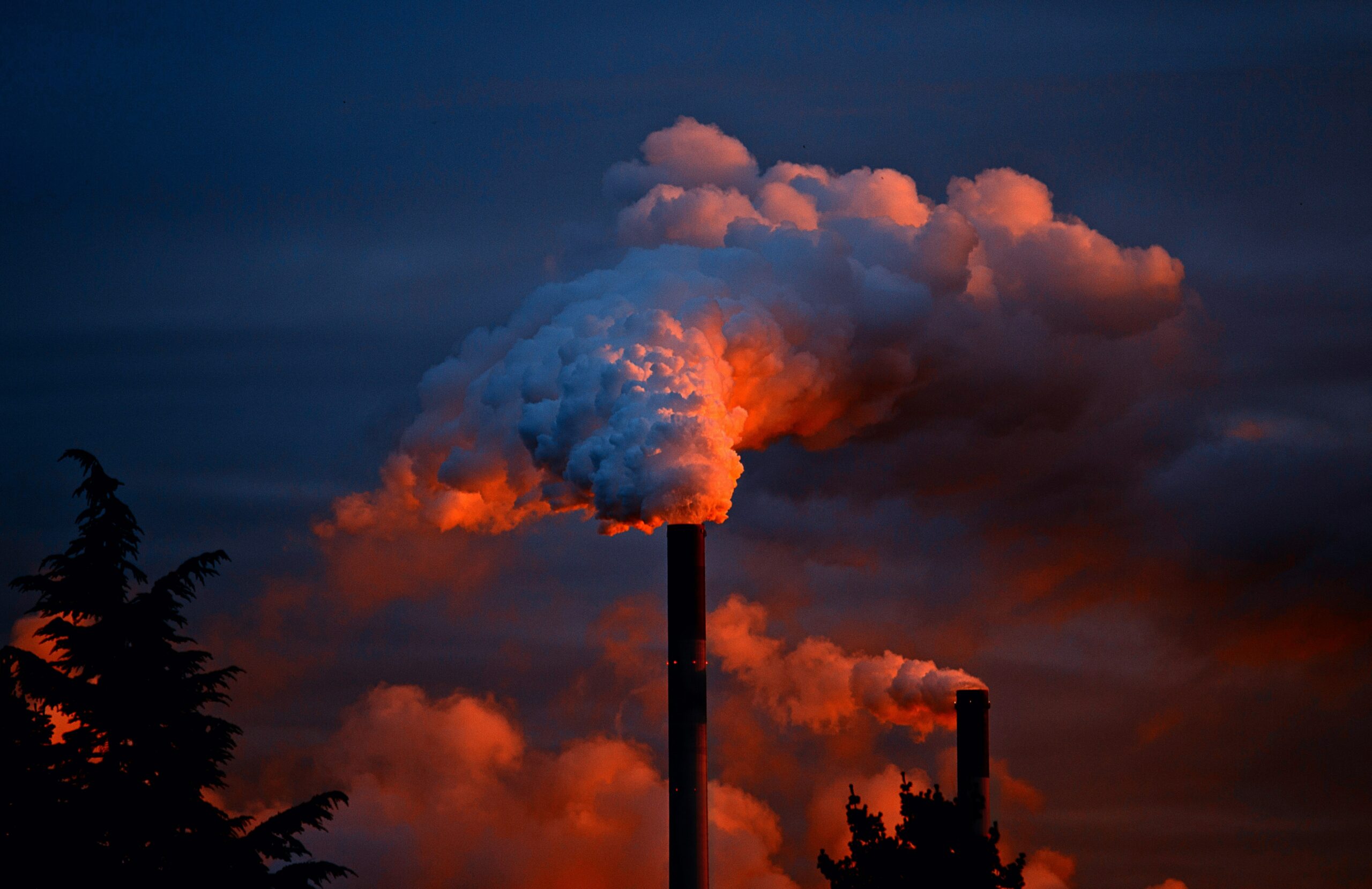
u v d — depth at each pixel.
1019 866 99.00
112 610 75.88
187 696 75.75
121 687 74.69
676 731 161.62
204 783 75.44
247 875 70.69
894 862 97.56
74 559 76.50
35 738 79.12
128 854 71.94
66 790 72.50
